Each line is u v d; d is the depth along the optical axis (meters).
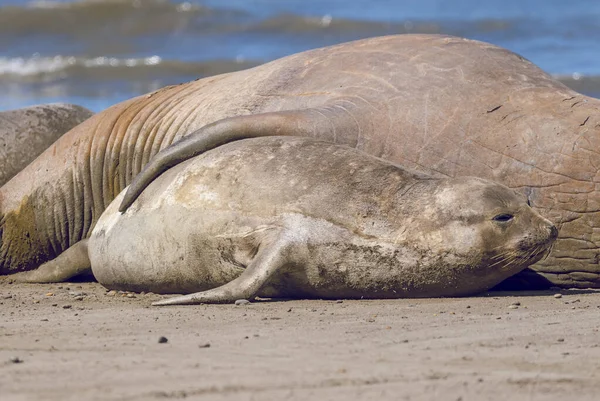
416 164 34.12
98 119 40.28
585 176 31.98
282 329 25.02
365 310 28.30
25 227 40.00
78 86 95.44
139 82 96.62
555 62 98.56
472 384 19.61
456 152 33.84
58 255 40.16
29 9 125.69
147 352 22.23
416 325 25.55
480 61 36.06
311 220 30.27
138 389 19.05
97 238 35.16
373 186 30.73
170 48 115.50
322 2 141.62
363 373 20.25
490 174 33.25
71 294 33.78
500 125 33.75
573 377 20.30
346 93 36.31
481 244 29.75
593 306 29.02
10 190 40.25
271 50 112.06
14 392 18.83
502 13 129.38
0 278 39.50
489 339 23.69
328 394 18.78
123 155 39.22
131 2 126.19
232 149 32.66
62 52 115.19
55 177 39.69
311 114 35.00
